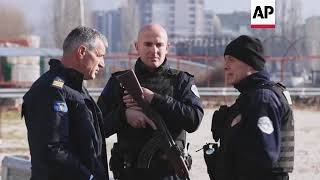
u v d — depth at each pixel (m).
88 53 4.35
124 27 82.62
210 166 4.55
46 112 4.14
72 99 4.23
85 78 4.39
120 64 30.34
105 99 5.27
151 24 5.14
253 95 4.25
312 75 38.59
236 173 4.32
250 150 4.17
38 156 4.14
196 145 14.93
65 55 4.39
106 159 4.52
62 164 4.13
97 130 4.39
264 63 4.41
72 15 43.66
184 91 5.10
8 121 21.88
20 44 39.75
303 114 25.98
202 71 31.30
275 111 4.20
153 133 5.01
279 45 41.22
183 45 44.72
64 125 4.16
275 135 4.16
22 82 29.75
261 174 4.23
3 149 15.27
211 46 43.62
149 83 5.10
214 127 4.56
